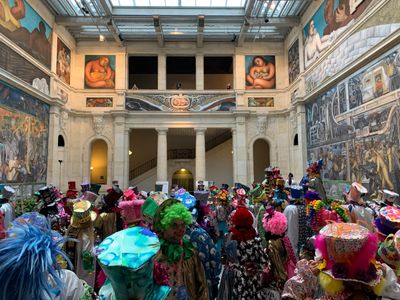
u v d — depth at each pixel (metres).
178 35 22.59
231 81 31.05
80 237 4.38
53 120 18.64
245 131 22.92
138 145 30.84
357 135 12.97
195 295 2.83
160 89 23.33
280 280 3.66
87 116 22.75
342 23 14.39
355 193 4.86
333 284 2.00
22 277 1.39
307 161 19.00
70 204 7.47
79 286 1.98
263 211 6.27
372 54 11.55
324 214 4.70
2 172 13.48
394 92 10.45
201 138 23.03
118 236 1.71
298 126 19.70
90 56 23.19
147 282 1.61
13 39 14.61
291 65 22.05
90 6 19.28
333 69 15.39
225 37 23.17
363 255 1.94
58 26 19.88
